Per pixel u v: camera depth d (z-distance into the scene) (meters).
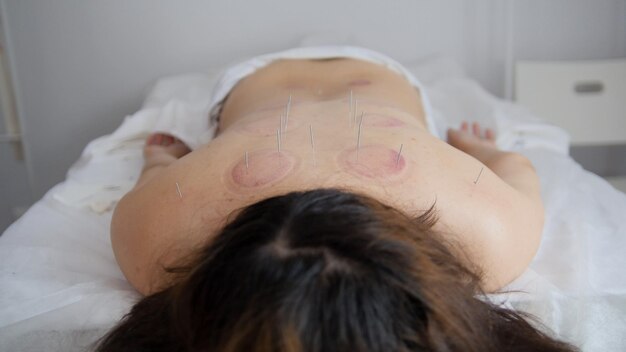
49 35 1.83
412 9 1.91
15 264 0.78
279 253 0.48
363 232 0.50
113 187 1.07
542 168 1.14
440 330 0.49
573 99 1.87
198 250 0.57
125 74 1.91
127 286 0.76
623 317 0.70
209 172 0.72
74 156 1.99
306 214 0.51
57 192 1.03
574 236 0.84
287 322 0.44
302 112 0.88
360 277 0.47
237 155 0.74
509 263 0.69
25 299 0.70
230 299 0.47
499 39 1.95
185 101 1.47
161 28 1.87
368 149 0.72
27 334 0.66
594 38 1.99
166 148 1.18
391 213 0.56
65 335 0.67
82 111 1.94
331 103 0.94
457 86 1.65
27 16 1.80
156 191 0.73
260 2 1.87
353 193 0.58
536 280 0.73
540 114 1.87
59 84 1.89
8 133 1.81
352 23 1.92
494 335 0.54
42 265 0.79
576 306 0.70
